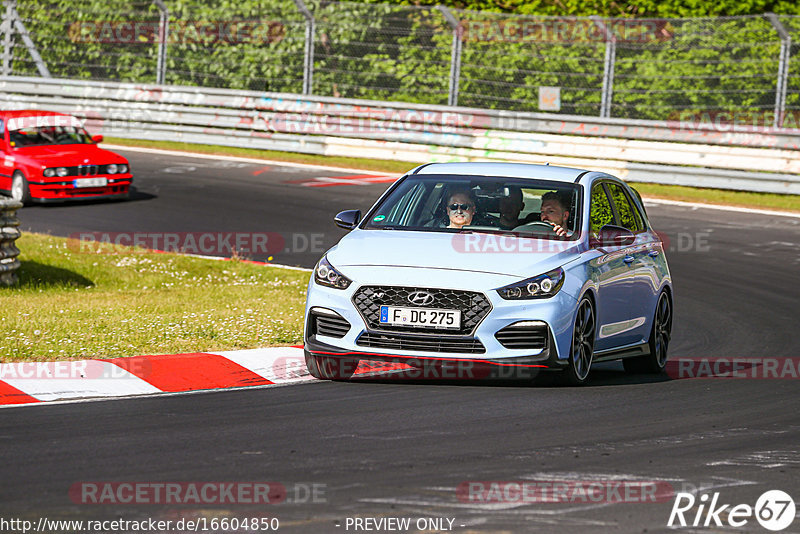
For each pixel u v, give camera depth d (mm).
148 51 98688
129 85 93875
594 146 79312
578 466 22484
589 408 28062
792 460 23531
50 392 28406
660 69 84312
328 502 19672
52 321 36875
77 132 72875
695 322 43438
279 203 69250
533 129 82188
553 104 84688
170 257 53250
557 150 80125
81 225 61562
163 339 34469
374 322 29625
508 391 29859
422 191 33375
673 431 25891
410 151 84812
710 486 21375
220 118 91125
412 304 29312
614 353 32781
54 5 100250
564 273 30109
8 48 99688
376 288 29656
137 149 90250
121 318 38156
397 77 91062
